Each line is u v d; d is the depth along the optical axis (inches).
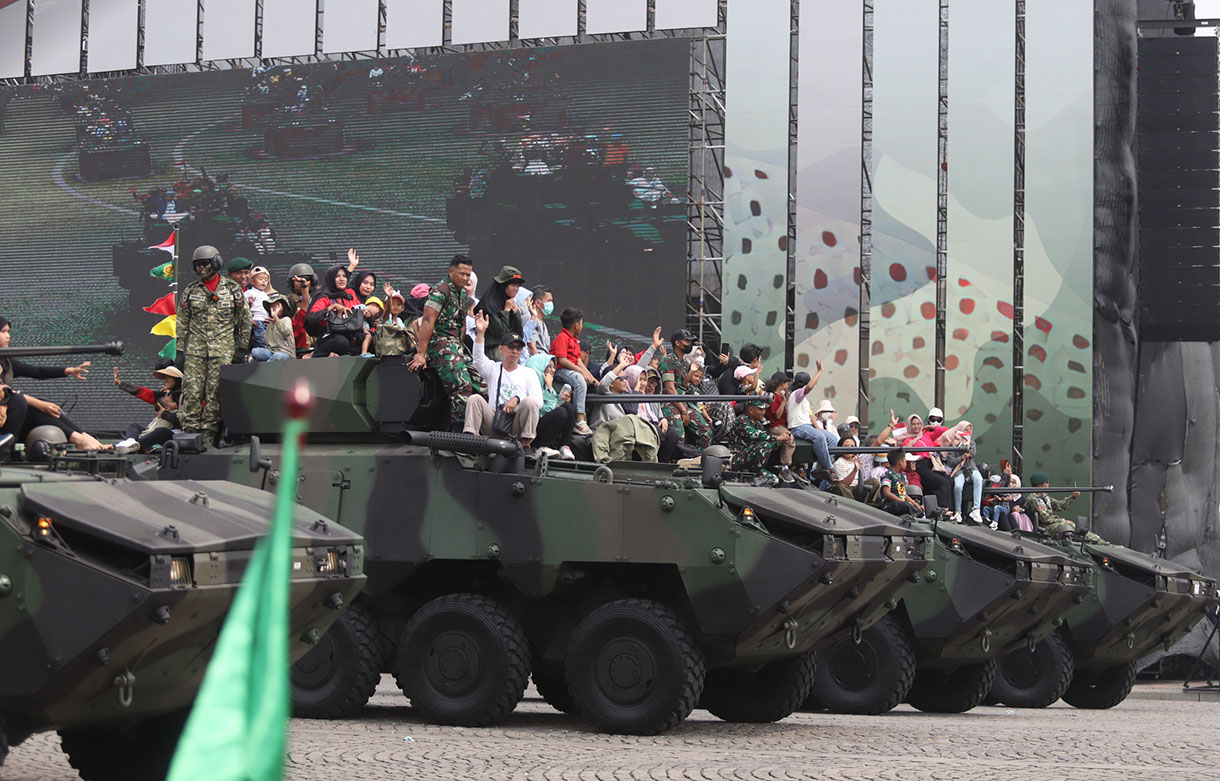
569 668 1509.6
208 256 1696.6
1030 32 4010.8
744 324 4163.4
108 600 904.9
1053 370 3919.8
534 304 2107.5
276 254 4495.6
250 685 111.8
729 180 4195.4
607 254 4215.1
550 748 1357.0
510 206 4303.6
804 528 1515.7
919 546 1676.9
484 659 1529.3
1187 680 3053.6
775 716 1743.4
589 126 4259.4
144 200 4628.4
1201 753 1535.4
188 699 1026.7
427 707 1549.0
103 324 4640.8
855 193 4131.4
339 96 4471.0
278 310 1828.2
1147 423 3814.0
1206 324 3786.9
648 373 2028.8
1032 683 2393.0
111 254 4653.1
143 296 4611.2
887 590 1660.9
